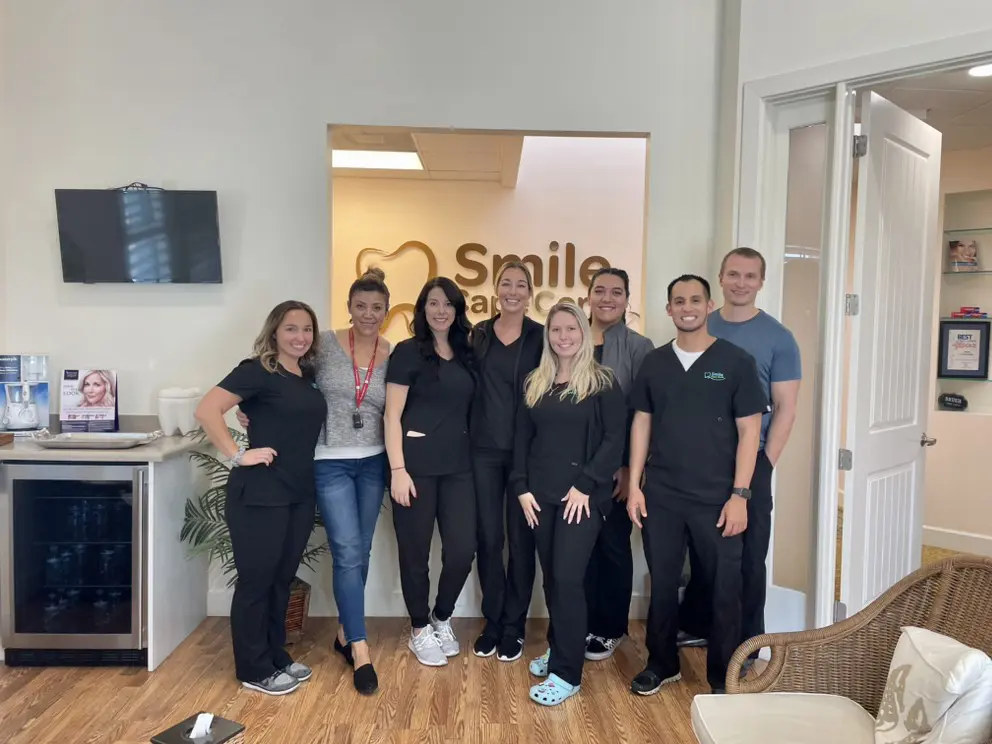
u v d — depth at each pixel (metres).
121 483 2.72
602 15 3.20
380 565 3.25
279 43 3.15
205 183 3.16
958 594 1.76
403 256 6.20
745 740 1.54
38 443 2.74
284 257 3.20
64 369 3.18
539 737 2.29
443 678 2.68
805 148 2.98
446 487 2.74
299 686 2.60
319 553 3.21
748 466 2.40
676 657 2.64
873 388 2.91
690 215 3.26
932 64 2.56
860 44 2.72
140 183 3.14
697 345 2.46
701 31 3.21
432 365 2.65
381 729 2.32
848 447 2.82
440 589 2.84
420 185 6.16
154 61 3.13
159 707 2.44
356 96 3.18
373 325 2.62
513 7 3.18
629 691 2.60
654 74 3.22
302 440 2.51
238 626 2.52
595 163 6.12
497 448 2.70
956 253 4.45
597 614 2.90
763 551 2.62
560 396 2.48
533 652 2.91
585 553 2.48
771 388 2.62
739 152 3.03
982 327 4.35
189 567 3.04
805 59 2.85
